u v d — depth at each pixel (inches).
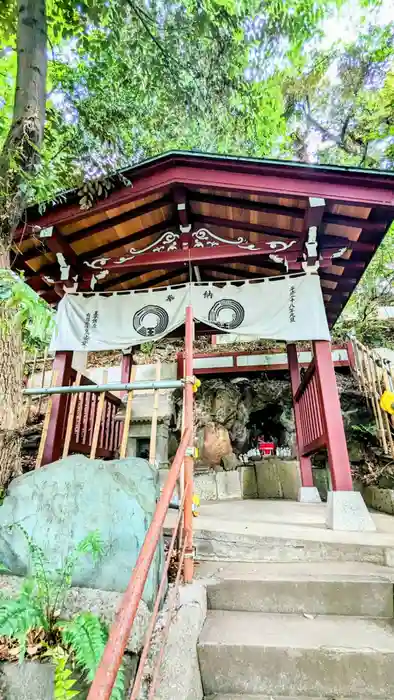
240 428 292.0
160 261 171.6
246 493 261.7
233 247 168.1
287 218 161.3
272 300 164.4
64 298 181.2
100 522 81.5
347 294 213.8
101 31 167.0
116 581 76.4
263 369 297.3
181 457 78.6
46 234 154.0
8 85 204.8
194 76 190.7
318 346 153.1
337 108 395.5
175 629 70.1
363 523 121.7
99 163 145.3
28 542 75.7
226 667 69.4
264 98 303.9
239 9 192.1
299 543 105.7
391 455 211.0
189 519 90.6
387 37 341.7
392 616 83.0
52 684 60.9
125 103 178.9
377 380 232.7
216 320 167.6
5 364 90.7
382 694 66.1
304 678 67.8
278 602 86.3
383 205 135.2
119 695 53.9
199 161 144.6
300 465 226.2
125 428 113.3
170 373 282.4
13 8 121.0
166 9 167.5
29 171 101.0
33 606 66.0
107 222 165.8
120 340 172.6
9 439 92.4
